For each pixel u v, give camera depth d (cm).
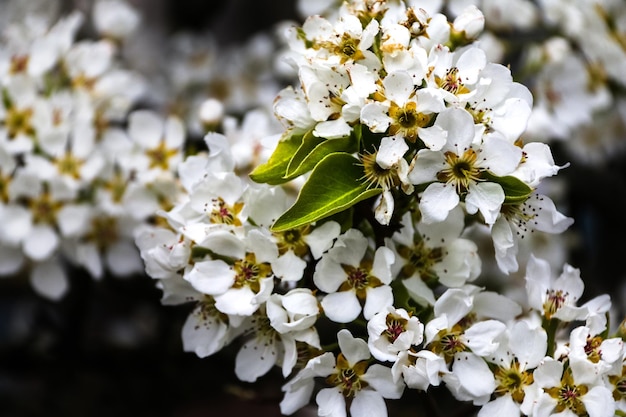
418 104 68
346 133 69
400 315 69
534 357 70
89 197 83
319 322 79
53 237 82
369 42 70
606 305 72
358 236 70
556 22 88
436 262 71
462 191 69
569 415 69
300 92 71
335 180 69
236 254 71
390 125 68
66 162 82
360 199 69
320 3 85
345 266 70
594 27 87
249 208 71
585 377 69
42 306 90
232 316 71
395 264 71
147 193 81
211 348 72
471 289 71
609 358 70
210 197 72
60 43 85
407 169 68
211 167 73
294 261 71
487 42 87
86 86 84
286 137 71
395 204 70
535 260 72
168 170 82
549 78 87
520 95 70
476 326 70
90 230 83
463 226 71
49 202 82
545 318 72
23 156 83
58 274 83
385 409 70
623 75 86
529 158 69
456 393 70
